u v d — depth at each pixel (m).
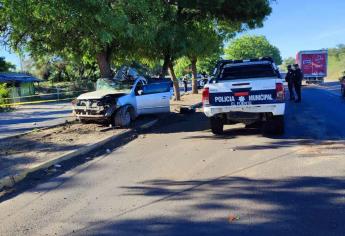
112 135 12.37
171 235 5.01
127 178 7.75
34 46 16.28
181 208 5.92
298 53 45.44
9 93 36.88
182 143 11.21
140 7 13.80
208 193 6.53
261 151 9.49
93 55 17.48
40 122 17.23
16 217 6.00
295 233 4.89
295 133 11.76
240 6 18.83
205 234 4.98
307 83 45.75
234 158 8.93
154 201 6.30
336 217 5.31
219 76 13.45
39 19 13.32
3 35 14.90
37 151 10.25
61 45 16.23
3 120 19.30
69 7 12.03
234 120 11.62
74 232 5.30
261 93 11.10
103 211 6.00
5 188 7.54
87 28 13.30
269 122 11.41
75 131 13.45
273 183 6.89
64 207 6.30
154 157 9.53
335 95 26.64
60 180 7.90
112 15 12.67
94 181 7.69
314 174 7.30
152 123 15.54
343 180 6.86
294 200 6.01
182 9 19.95
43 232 5.36
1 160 9.38
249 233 4.95
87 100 14.09
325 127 12.58
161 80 17.66
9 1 11.95
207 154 9.52
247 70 13.38
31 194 7.10
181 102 25.92
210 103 11.51
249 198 6.19
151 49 19.70
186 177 7.57
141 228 5.29
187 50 20.95
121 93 14.61
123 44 17.12
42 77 69.12
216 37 26.34
